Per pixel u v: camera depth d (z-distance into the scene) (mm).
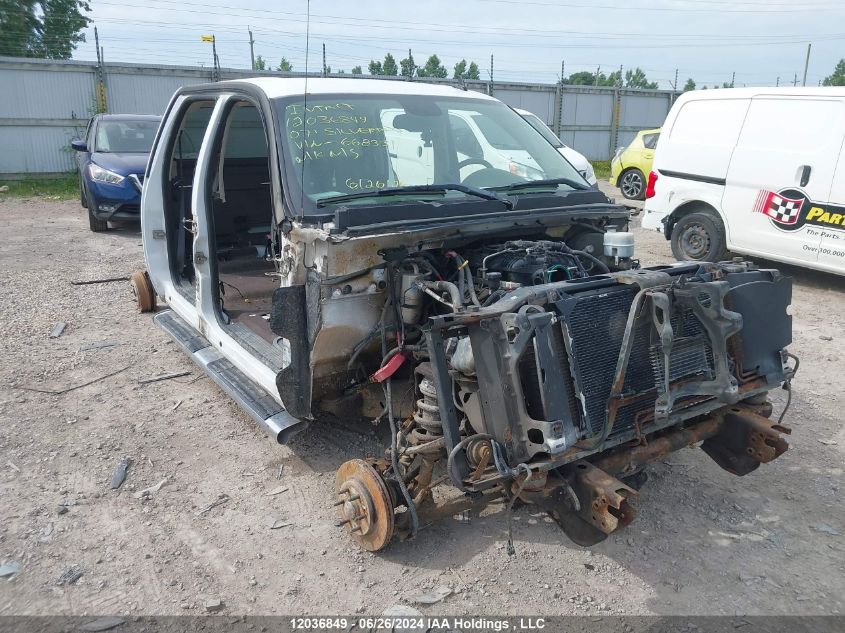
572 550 3418
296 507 3754
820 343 6453
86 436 4488
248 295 5375
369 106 4266
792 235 7953
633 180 15953
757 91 8281
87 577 3180
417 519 3188
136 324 6684
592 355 2939
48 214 13625
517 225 3713
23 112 18781
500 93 24922
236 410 4902
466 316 2828
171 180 5613
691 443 3375
